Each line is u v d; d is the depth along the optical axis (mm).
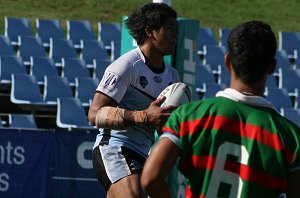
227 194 9016
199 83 50281
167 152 9078
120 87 14977
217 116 9180
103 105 14812
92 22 63844
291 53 58906
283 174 9070
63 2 66812
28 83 45125
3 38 51438
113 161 15055
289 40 59312
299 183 9031
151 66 15312
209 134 9117
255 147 9070
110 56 55281
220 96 9406
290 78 52656
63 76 48625
